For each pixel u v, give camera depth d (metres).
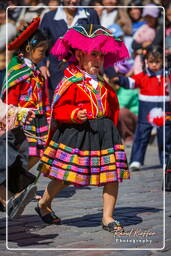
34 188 7.80
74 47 8.94
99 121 8.91
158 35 17.91
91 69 9.06
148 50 16.09
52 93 13.48
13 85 10.54
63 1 13.85
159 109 16.03
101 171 8.84
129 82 15.84
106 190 8.95
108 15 21.89
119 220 9.53
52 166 8.85
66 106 8.82
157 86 16.05
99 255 7.41
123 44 9.33
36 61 10.95
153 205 10.88
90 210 10.34
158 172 15.49
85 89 8.97
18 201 7.89
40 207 9.21
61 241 8.13
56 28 13.54
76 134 8.82
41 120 10.86
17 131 7.98
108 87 9.23
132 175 14.95
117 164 8.89
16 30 12.98
